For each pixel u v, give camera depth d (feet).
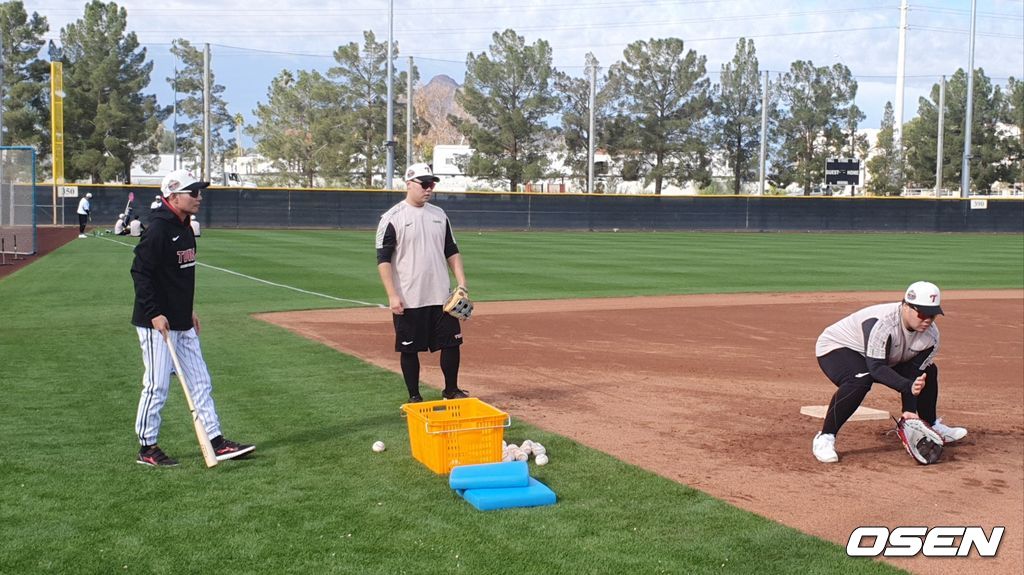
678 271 72.84
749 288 60.70
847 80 205.87
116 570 13.57
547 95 186.39
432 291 23.94
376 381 27.66
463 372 30.12
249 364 30.22
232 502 16.55
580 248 100.94
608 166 197.88
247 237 112.37
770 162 206.39
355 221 141.79
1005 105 217.36
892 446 21.90
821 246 112.47
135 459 19.12
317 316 43.16
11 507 16.16
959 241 130.31
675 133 193.36
